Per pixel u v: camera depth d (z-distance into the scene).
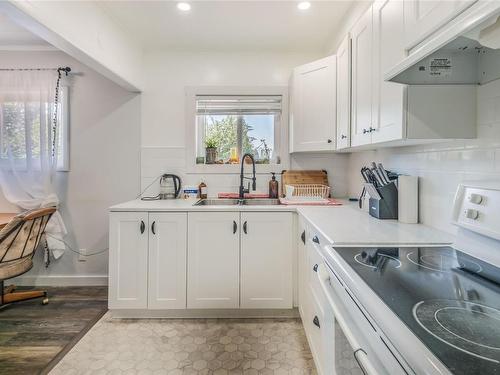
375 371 0.68
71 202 3.04
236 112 3.05
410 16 1.22
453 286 0.84
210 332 2.15
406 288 0.83
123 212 2.29
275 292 2.32
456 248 1.10
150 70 3.00
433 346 0.54
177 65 3.00
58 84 2.92
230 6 2.25
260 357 1.87
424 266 1.01
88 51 2.04
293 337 2.09
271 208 2.29
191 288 2.31
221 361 1.83
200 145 3.09
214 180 3.03
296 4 2.23
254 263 2.31
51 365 1.79
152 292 2.31
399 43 1.31
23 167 2.90
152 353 1.91
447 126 1.24
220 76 3.01
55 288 2.96
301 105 2.62
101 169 3.03
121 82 2.69
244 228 2.29
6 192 2.89
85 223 3.04
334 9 2.29
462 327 0.61
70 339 2.06
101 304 2.60
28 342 2.03
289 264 2.31
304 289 2.00
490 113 1.16
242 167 2.87
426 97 1.25
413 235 1.40
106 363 1.81
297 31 2.63
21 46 2.92
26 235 2.42
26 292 2.64
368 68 1.68
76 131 3.01
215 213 2.29
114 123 3.01
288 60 3.01
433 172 1.56
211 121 3.08
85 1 2.01
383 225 1.62
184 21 2.46
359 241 1.29
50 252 3.02
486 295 0.78
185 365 1.79
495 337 0.57
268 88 2.99
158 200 2.76
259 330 2.18
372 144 1.68
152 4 2.21
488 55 1.13
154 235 2.29
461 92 1.23
